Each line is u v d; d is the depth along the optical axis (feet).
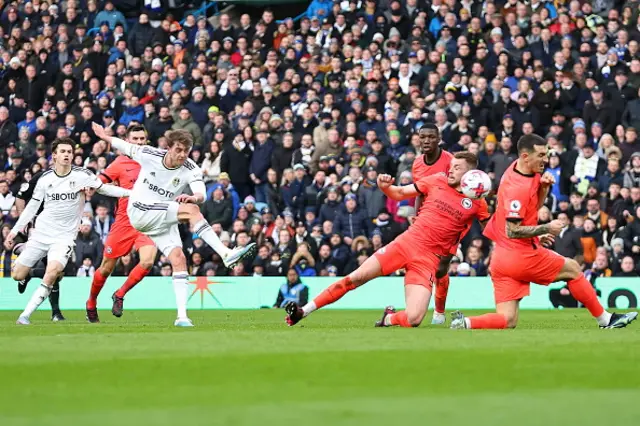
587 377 29.07
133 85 126.11
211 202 107.76
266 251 102.53
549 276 53.01
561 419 21.54
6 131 124.77
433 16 131.13
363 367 31.22
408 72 122.62
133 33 135.33
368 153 113.19
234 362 32.50
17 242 102.12
